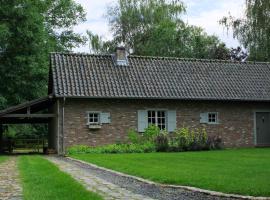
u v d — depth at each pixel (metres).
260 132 30.47
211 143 26.81
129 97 26.67
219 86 29.64
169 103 28.41
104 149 25.00
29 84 33.75
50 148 28.05
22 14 32.75
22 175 12.50
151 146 25.17
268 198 8.23
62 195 8.40
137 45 49.56
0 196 8.75
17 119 31.16
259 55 35.28
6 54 33.78
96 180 11.40
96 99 27.00
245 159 17.64
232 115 29.77
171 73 29.80
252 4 33.16
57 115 26.30
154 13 49.75
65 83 26.33
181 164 15.55
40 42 34.06
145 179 11.51
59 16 42.69
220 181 10.36
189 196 8.77
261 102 30.55
